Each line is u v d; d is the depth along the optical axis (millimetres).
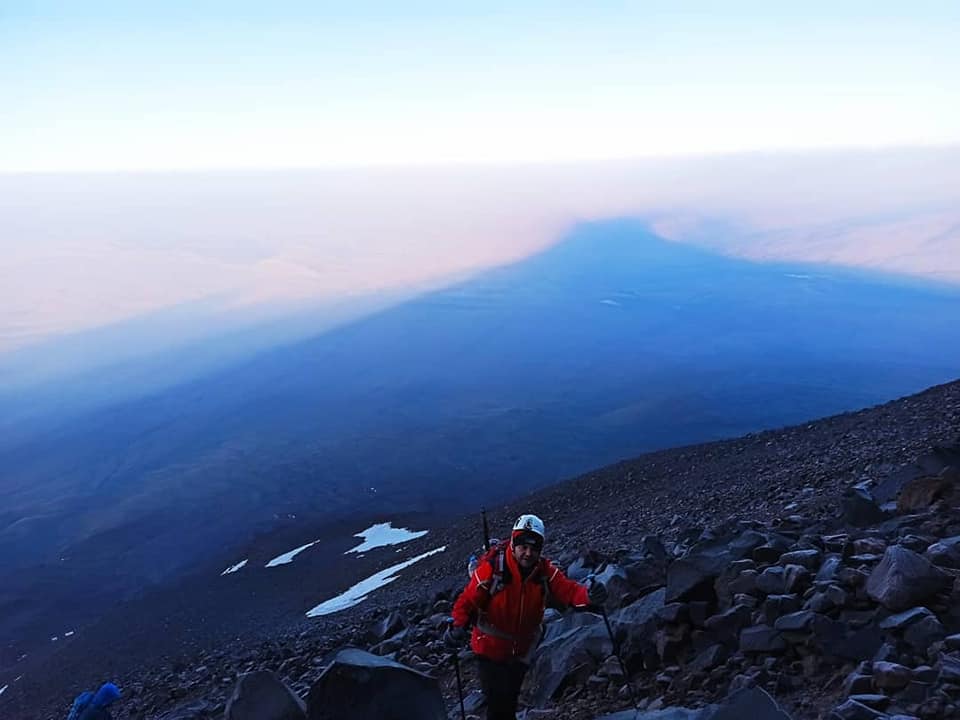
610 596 9789
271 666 17359
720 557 8164
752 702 5316
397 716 6898
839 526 10523
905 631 6297
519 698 8672
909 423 23812
